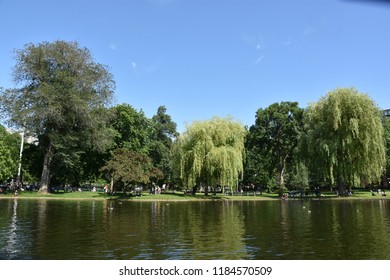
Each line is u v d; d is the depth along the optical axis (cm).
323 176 5031
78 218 2117
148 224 1855
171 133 8894
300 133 5581
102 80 4988
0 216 2184
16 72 4659
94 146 5091
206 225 1825
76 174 6156
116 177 4744
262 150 6794
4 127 6812
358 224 1853
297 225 1830
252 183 9100
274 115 6278
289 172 7719
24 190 5125
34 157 5616
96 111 4922
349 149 4691
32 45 4675
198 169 4728
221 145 5009
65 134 4812
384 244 1277
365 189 8038
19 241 1334
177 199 4525
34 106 4416
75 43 4866
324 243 1307
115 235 1483
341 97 4781
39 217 2145
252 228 1716
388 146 7312
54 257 1094
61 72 4575
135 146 6316
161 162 7906
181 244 1295
